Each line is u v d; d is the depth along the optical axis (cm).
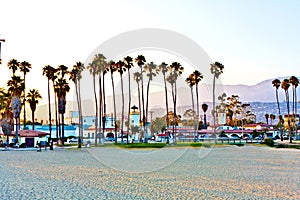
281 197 1411
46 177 1903
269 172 2283
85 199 1315
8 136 6272
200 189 1567
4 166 2502
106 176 1961
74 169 2300
